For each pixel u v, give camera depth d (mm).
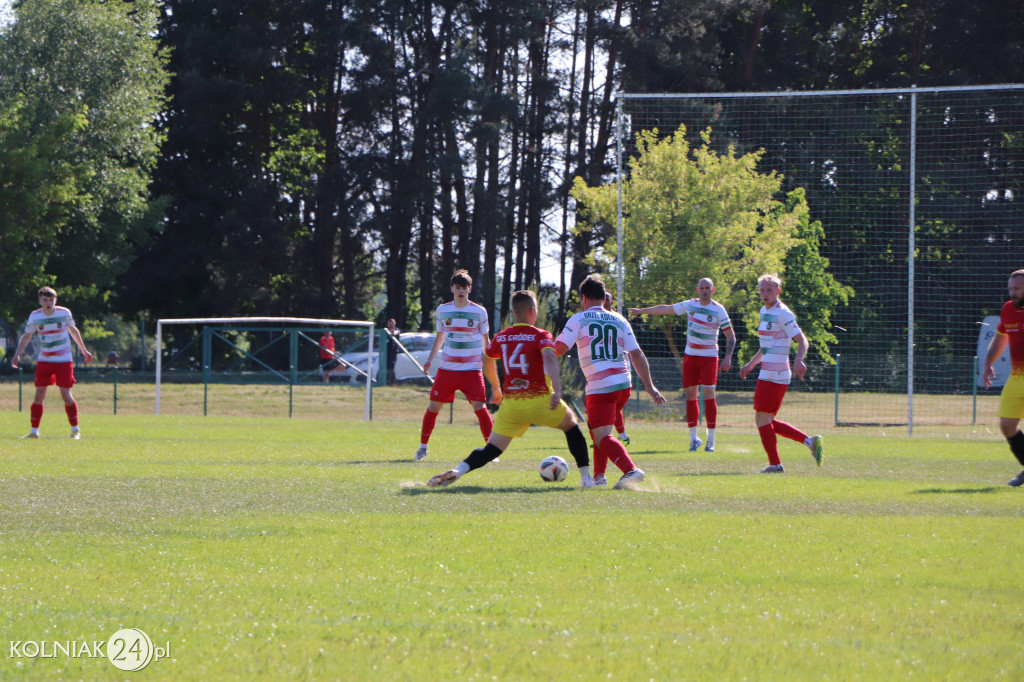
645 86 93000
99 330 102125
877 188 79938
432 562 10703
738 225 68938
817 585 9766
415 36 98125
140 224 87625
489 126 88000
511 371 17109
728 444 30234
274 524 13148
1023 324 18984
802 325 72750
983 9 91188
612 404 17453
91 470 19922
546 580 9883
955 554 11328
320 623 8289
